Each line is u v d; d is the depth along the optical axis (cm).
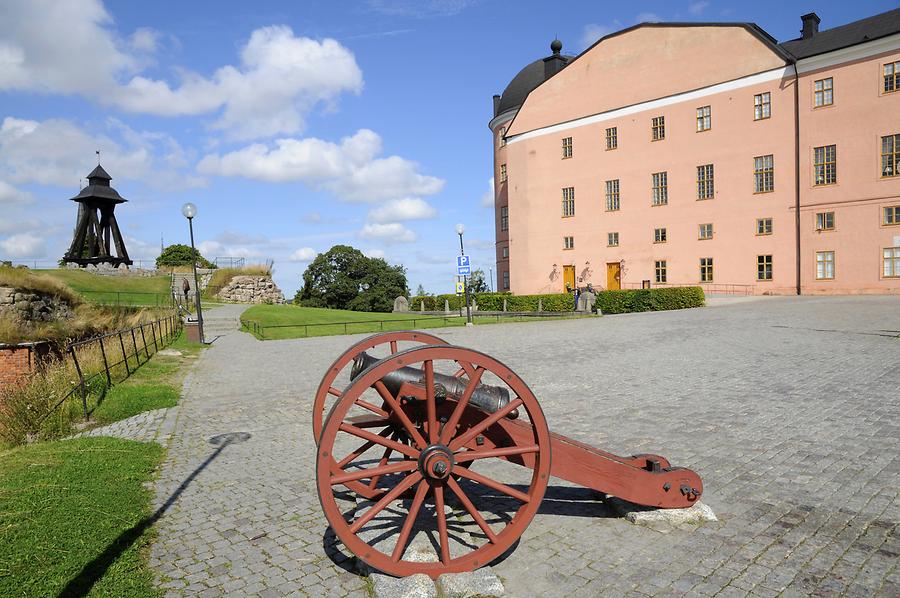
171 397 1145
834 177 3406
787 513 493
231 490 607
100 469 655
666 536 462
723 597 369
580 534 474
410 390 460
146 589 395
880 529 457
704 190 3950
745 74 3734
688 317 2473
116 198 5188
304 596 390
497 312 4053
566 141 4650
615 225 4391
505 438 458
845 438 694
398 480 630
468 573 395
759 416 816
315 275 7069
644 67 4206
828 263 3431
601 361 1420
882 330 1648
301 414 998
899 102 3162
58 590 387
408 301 5516
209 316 3709
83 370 1328
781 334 1705
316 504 562
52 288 1950
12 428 906
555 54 5350
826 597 364
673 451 677
